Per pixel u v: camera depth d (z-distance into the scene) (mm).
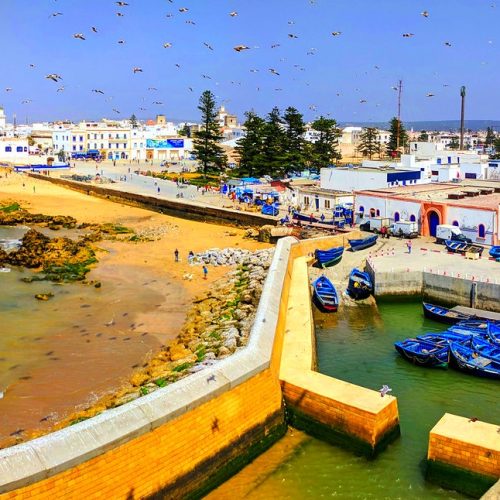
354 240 54344
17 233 72562
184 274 51906
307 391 24094
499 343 33938
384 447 23156
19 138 164875
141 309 41781
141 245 65312
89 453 16734
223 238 69438
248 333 33156
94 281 49250
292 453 23078
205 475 20406
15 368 30953
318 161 119188
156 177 124500
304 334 31156
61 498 16125
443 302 44438
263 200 84188
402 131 156625
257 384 23000
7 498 15047
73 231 74750
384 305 45031
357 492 20844
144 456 18250
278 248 47562
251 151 108188
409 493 20844
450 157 100500
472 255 49188
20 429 24609
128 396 26281
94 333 36656
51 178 119062
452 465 20797
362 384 30641
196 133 116750
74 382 29391
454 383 30859
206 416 20469
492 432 21141
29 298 44031
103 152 174250
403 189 68812
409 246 52625
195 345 32781
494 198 60062
